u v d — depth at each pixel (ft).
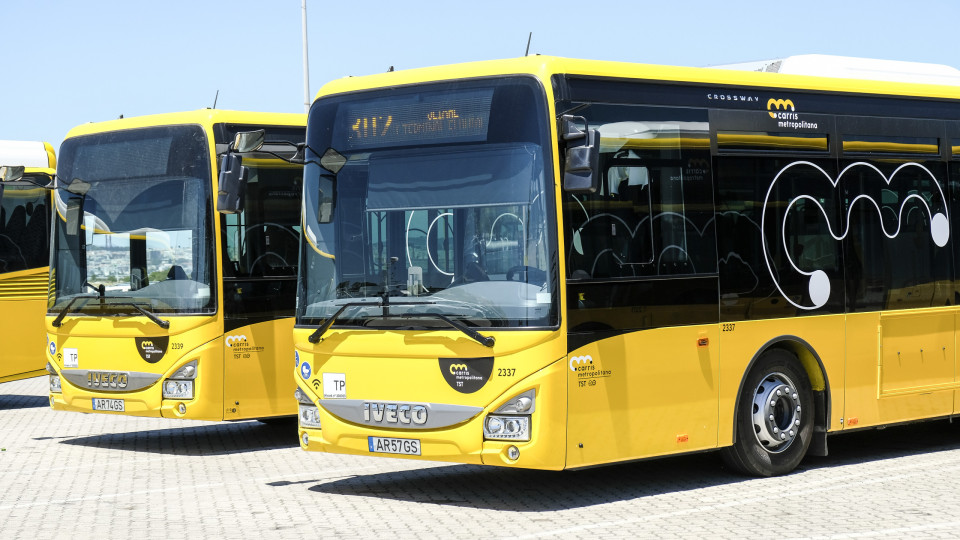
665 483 35.60
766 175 35.55
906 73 42.47
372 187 32.71
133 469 40.27
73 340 45.27
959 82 43.75
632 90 32.60
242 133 34.76
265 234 44.34
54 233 46.34
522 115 30.81
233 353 43.16
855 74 40.86
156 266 43.78
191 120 43.65
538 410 30.07
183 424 53.16
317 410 33.47
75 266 45.62
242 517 31.40
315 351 33.37
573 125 30.12
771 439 35.99
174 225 43.60
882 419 38.40
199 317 42.65
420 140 32.12
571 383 30.50
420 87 32.32
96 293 44.80
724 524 29.45
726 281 34.35
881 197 38.52
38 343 58.08
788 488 34.37
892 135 38.96
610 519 30.27
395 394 31.83
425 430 31.32
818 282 36.65
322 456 42.65
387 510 31.99
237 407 43.24
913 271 39.24
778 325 35.58
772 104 35.94
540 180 30.42
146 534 29.55
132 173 44.68
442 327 31.07
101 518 31.76
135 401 43.68
